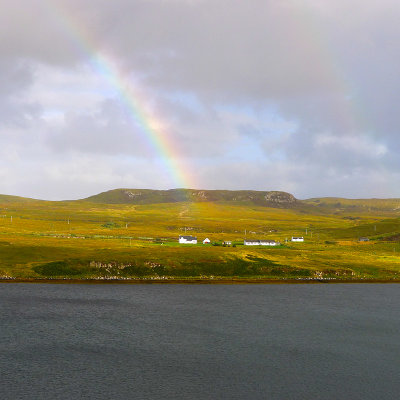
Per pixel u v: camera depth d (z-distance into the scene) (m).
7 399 50.12
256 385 57.06
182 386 55.88
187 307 101.12
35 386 53.88
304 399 53.25
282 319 92.94
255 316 94.81
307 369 63.31
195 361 65.25
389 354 71.19
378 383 58.72
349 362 66.75
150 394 53.09
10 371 58.34
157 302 104.88
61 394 51.97
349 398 53.81
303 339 78.50
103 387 54.53
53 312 90.31
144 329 81.31
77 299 103.38
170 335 78.25
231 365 64.00
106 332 78.19
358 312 101.19
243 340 76.81
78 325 81.69
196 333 80.25
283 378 59.69
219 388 55.66
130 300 105.38
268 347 73.25
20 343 69.75
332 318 94.88
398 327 88.69
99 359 64.31
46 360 62.88
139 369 61.12
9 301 97.69
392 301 114.44
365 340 78.88
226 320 90.62
